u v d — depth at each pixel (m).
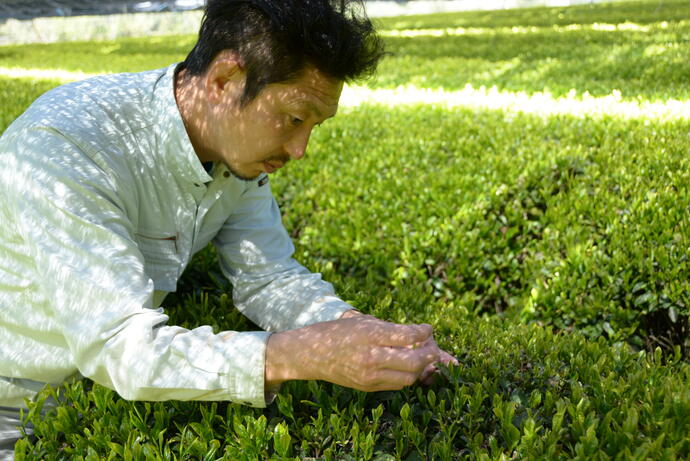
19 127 1.98
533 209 4.70
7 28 45.62
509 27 24.34
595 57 12.52
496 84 10.74
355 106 8.59
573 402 1.92
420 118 7.44
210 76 1.86
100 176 1.92
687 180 4.34
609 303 3.90
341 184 5.31
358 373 1.65
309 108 1.79
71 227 1.81
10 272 1.99
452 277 4.42
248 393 1.71
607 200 4.44
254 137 1.86
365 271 4.63
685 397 1.80
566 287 4.00
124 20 47.19
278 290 2.50
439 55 16.48
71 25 47.16
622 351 2.29
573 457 1.70
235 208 2.52
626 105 7.03
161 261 2.30
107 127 2.03
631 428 1.71
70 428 2.07
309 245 4.86
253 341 1.72
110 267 1.78
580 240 4.24
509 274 4.48
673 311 3.77
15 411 2.20
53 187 1.83
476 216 4.59
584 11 29.33
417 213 4.82
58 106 2.00
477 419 1.90
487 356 2.32
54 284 1.79
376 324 1.69
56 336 1.98
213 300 3.10
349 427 1.99
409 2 53.31
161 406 2.03
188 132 2.05
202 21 1.89
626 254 3.95
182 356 1.71
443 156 5.74
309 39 1.68
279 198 5.45
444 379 2.13
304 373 1.69
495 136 6.08
